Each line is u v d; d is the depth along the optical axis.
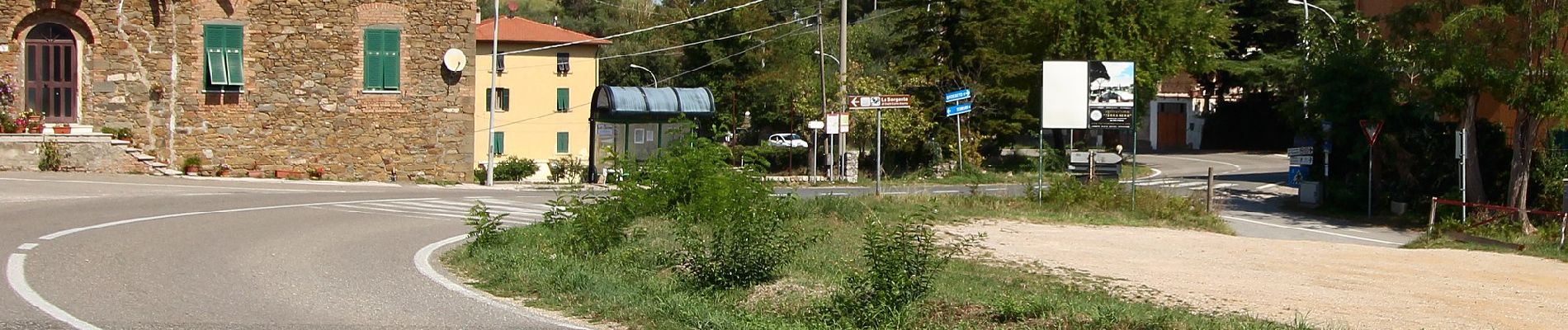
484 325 9.45
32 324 8.85
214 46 32.12
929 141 45.97
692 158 17.81
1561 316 11.23
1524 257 17.41
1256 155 59.91
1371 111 29.89
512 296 11.06
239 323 9.20
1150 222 22.75
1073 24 47.88
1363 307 11.37
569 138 59.12
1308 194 31.53
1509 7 26.14
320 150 32.94
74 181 27.48
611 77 75.69
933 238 14.31
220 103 32.28
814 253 13.98
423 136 33.53
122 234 15.73
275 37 32.50
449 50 33.47
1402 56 28.77
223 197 24.33
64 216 18.38
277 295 10.70
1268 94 64.31
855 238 16.55
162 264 12.66
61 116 31.39
